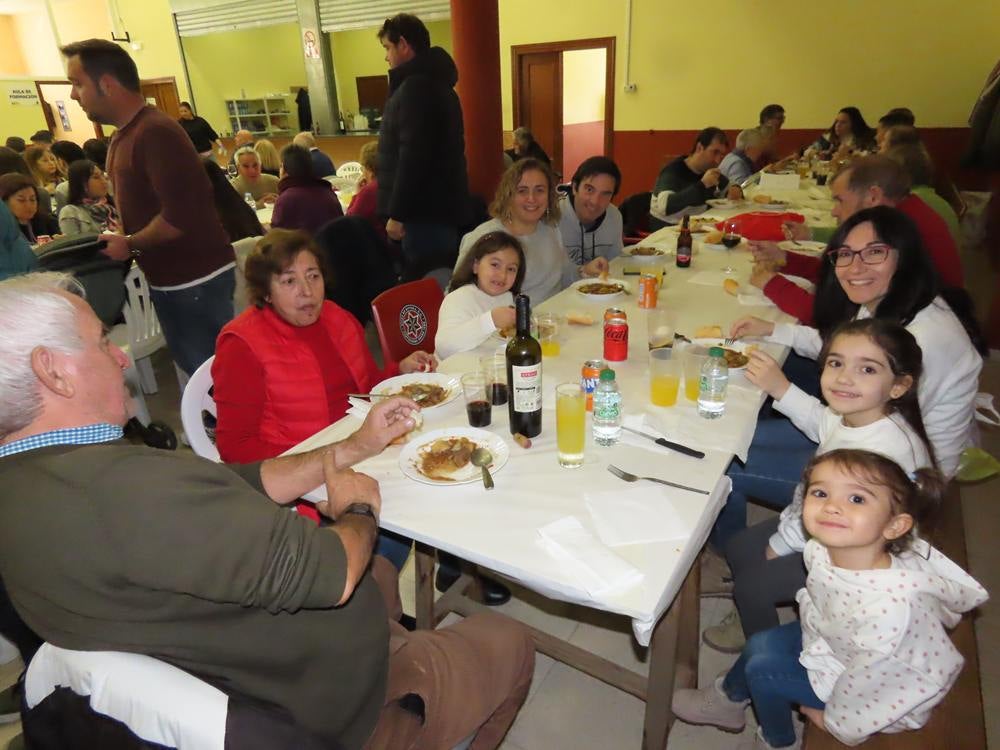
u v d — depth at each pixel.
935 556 1.14
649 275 2.37
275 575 0.83
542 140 8.21
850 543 1.06
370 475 1.29
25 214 3.74
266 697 0.88
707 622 1.94
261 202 5.47
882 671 1.03
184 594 0.79
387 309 2.21
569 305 2.32
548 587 1.01
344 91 11.24
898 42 6.12
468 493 1.22
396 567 1.68
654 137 7.48
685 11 6.89
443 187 3.29
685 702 1.53
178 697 0.74
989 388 3.20
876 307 1.63
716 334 1.92
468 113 4.44
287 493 1.27
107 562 0.75
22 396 0.80
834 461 1.11
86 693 0.77
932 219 2.25
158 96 10.20
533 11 7.62
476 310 2.04
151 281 2.62
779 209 4.04
